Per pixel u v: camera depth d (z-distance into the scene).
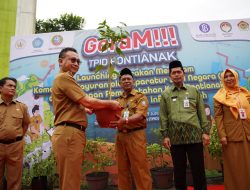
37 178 3.97
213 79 4.40
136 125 2.94
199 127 2.89
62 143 1.99
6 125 3.39
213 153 3.89
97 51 4.67
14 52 4.80
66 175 1.94
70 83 2.04
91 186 4.02
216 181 4.18
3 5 6.65
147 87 4.51
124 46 4.65
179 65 3.03
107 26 2.68
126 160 3.02
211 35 4.51
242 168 2.85
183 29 4.59
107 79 4.57
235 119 2.90
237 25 4.50
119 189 3.03
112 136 4.43
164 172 3.99
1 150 3.36
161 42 4.59
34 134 4.56
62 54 2.20
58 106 2.08
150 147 4.14
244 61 4.38
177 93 3.03
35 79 4.71
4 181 3.82
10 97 3.55
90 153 4.29
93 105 2.12
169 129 2.99
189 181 4.10
